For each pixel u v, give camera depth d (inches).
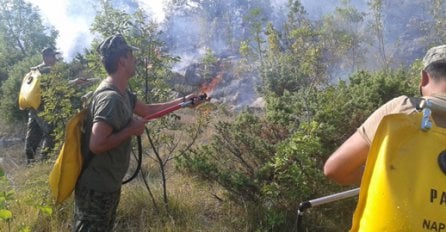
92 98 125.9
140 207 177.2
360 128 77.2
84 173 125.4
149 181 207.9
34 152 279.4
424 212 64.1
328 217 160.7
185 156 179.9
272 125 183.8
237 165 179.6
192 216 171.6
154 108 146.1
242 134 175.6
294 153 154.6
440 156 66.1
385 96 197.8
